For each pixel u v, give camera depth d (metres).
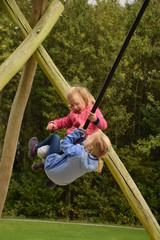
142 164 17.61
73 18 17.41
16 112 7.26
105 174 17.39
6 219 15.71
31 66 7.03
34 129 18.30
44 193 17.06
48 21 6.50
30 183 17.59
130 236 12.69
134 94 17.17
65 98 6.46
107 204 16.89
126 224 16.42
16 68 6.01
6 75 5.89
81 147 4.13
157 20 16.97
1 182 7.32
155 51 16.81
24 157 18.12
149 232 6.29
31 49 6.23
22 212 17.17
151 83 17.00
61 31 17.31
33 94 18.05
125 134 18.27
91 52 16.97
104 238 12.00
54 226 14.19
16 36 17.36
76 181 17.12
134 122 17.75
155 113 16.58
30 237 11.61
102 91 4.19
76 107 4.53
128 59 16.91
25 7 17.41
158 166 17.55
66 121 4.78
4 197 7.38
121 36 16.89
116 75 16.78
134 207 6.30
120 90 17.42
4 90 17.36
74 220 16.73
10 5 6.53
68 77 17.42
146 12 16.97
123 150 17.34
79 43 17.23
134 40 16.59
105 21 17.27
